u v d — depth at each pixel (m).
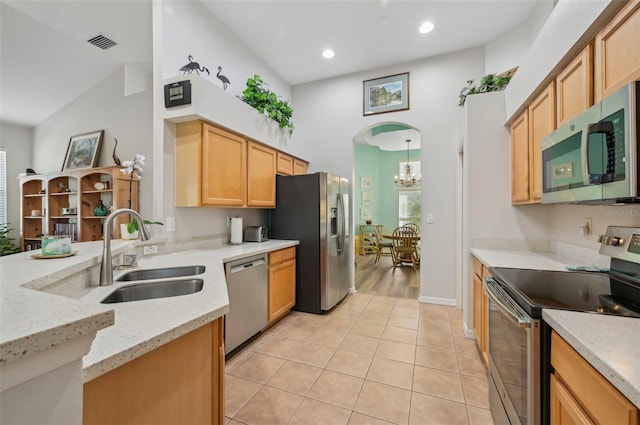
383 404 1.68
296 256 3.25
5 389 0.40
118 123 3.95
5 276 0.89
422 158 3.62
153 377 0.80
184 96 2.14
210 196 2.34
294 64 3.77
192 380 0.93
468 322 2.55
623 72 1.12
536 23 2.69
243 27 3.02
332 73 4.02
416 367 2.07
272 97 3.16
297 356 2.23
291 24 2.98
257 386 1.85
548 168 1.61
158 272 1.76
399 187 7.84
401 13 2.81
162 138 2.24
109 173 3.56
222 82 2.92
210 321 0.98
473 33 3.13
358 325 2.84
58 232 4.18
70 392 0.48
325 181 3.15
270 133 3.15
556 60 1.59
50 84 4.07
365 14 2.83
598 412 0.71
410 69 3.71
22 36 3.21
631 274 1.39
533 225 2.41
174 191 2.35
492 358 1.58
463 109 2.80
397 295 3.87
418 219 7.66
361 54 3.54
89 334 0.50
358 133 3.99
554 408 0.94
